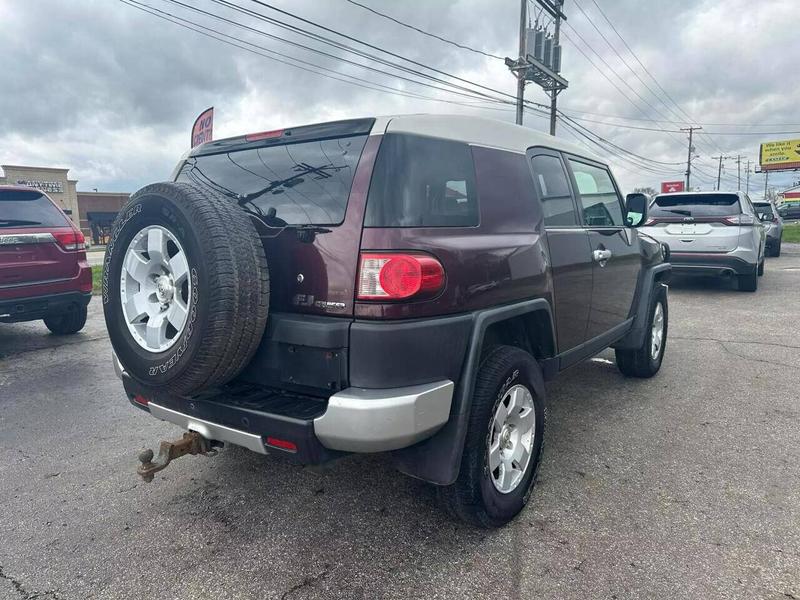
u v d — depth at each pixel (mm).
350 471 3475
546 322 3195
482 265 2627
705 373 5426
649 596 2344
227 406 2432
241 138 2932
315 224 2445
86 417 4473
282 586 2439
